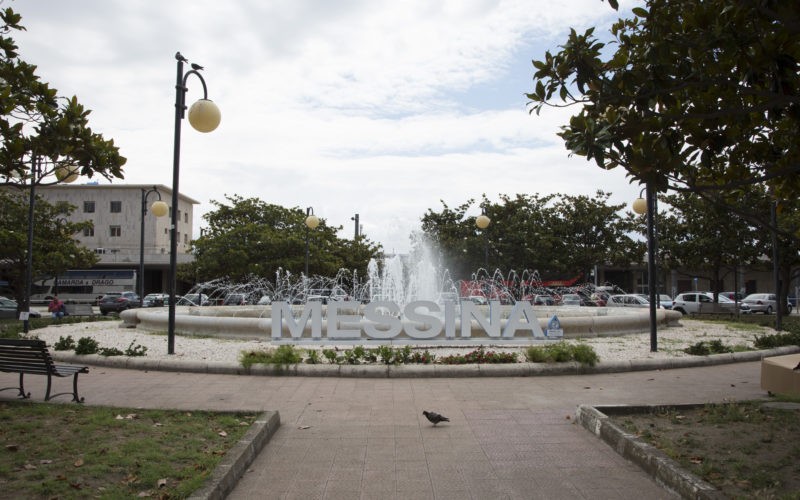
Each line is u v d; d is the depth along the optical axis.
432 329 12.83
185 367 10.30
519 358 10.97
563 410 7.55
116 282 54.50
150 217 60.75
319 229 42.44
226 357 11.30
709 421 6.35
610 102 6.04
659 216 32.00
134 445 5.33
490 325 12.93
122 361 10.77
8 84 6.58
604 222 39.25
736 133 6.31
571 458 5.59
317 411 7.51
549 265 38.44
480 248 37.50
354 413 7.41
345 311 15.71
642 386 9.17
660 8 5.91
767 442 5.52
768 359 8.45
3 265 30.42
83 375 9.99
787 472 4.68
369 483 4.95
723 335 16.50
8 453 5.10
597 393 8.60
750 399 7.82
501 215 38.88
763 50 5.23
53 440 5.50
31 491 4.21
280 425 6.82
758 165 7.00
